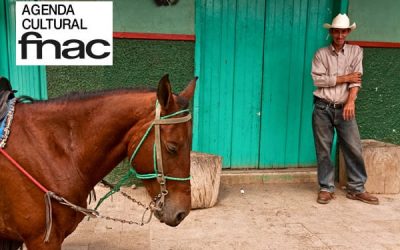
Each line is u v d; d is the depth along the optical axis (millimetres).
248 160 5109
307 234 3604
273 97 5012
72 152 1919
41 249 1889
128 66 4453
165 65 4527
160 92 1747
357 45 4613
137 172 1927
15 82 4418
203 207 4133
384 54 4984
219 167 4156
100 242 3338
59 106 1947
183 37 4477
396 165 4676
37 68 4352
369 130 5152
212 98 4875
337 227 3770
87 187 1979
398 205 4383
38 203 1844
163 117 1815
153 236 3480
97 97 1947
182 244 3354
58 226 1902
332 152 5047
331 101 4262
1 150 1826
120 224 3688
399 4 4898
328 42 4977
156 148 1819
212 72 4812
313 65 4352
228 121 4969
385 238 3561
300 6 4848
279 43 4895
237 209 4152
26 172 1817
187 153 1883
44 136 1888
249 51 4852
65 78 4371
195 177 4016
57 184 1857
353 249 3344
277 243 3418
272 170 5133
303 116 5113
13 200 1839
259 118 5031
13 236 1957
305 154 5211
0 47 4359
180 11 4441
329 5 4902
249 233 3598
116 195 4398
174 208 1867
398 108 5156
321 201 4359
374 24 4895
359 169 4465
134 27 4387
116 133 1920
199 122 4891
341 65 4207
